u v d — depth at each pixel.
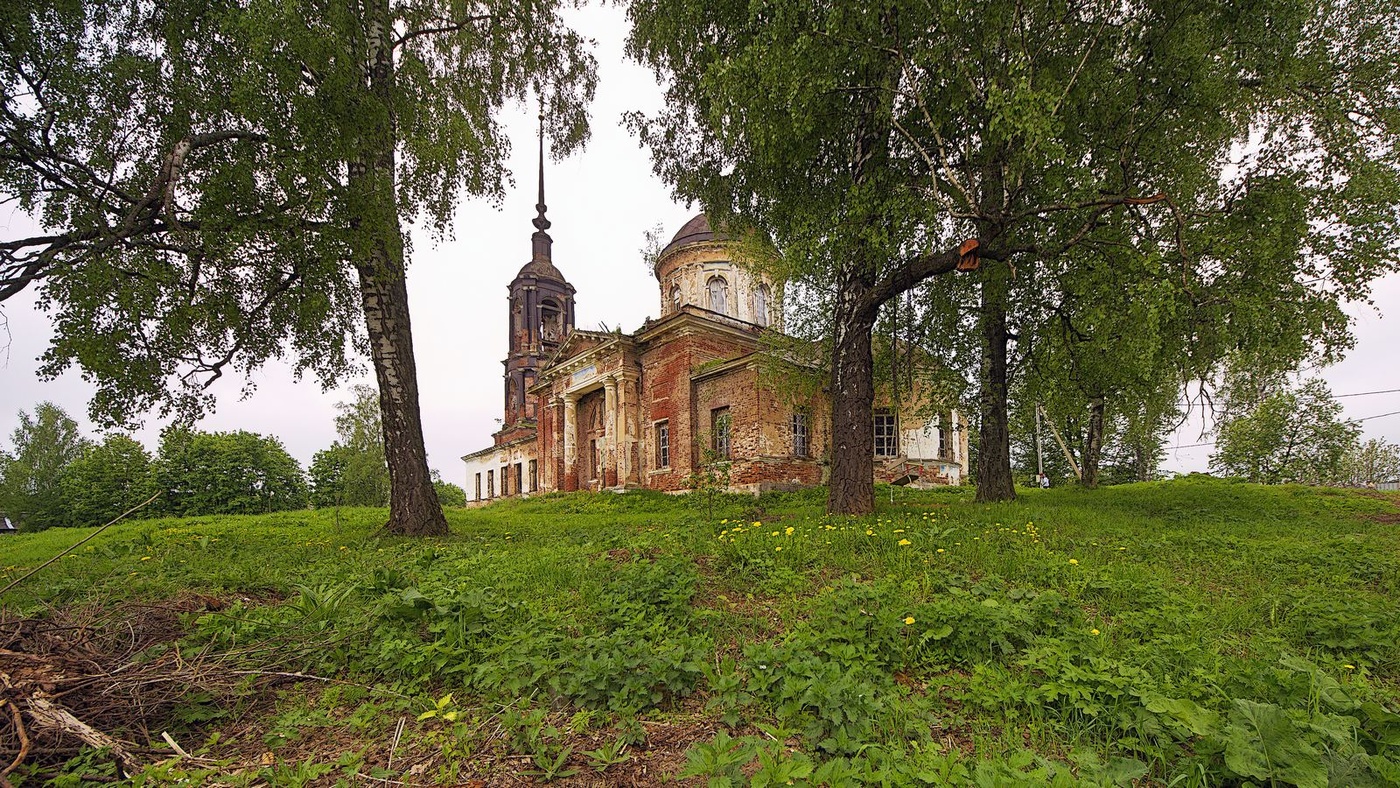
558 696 3.49
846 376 11.72
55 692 3.29
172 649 4.20
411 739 3.15
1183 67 9.41
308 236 10.01
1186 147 10.88
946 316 15.23
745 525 10.16
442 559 8.02
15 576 7.34
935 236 11.07
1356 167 10.16
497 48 13.48
